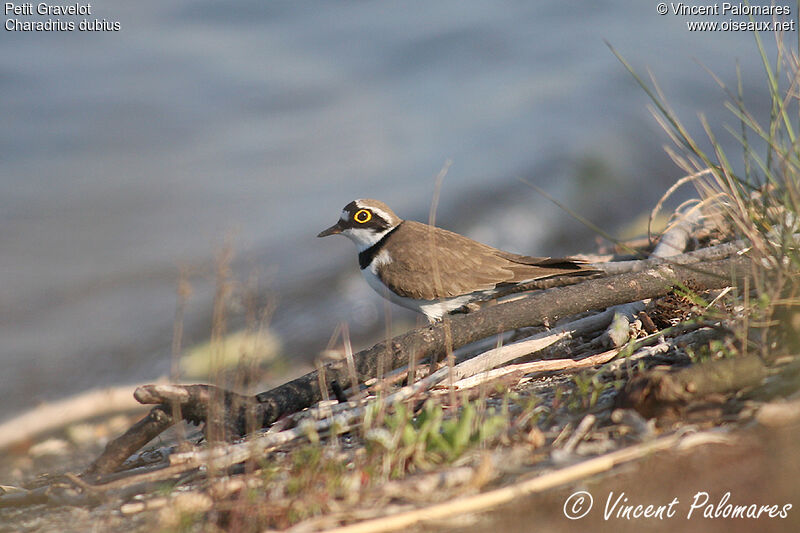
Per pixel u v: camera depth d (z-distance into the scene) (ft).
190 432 32.53
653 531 15.17
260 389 39.40
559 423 20.35
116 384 43.11
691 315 24.72
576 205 64.18
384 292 32.35
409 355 24.90
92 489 20.29
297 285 53.06
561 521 15.98
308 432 20.44
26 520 19.74
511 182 66.69
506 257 30.78
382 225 32.71
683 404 18.92
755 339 21.59
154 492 20.12
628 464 17.35
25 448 36.01
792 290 20.99
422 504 17.25
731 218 24.53
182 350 46.26
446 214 62.59
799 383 18.93
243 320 48.65
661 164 69.56
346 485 17.99
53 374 44.86
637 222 57.57
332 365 24.57
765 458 16.55
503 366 25.59
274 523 17.35
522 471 17.87
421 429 19.33
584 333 26.84
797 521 14.70
